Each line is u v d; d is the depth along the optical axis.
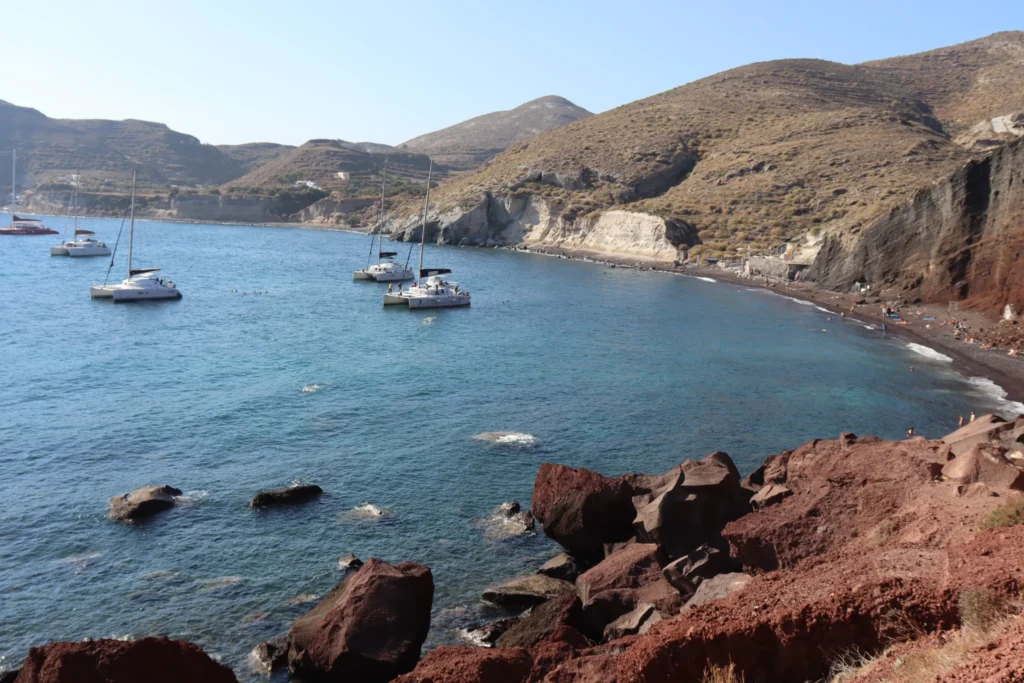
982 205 90.38
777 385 56.28
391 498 33.59
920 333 78.25
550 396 51.72
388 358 63.72
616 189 199.12
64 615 23.97
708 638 11.48
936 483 17.84
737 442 42.56
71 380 53.09
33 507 31.62
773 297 109.38
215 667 17.08
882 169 167.88
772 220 158.50
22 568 26.73
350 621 20.44
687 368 61.78
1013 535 11.34
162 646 16.48
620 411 48.22
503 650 16.33
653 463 38.91
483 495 34.19
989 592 9.59
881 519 16.95
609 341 73.62
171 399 48.75
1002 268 80.44
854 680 9.44
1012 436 25.16
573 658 15.63
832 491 18.66
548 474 30.27
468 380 56.00
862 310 93.00
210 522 30.66
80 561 27.31
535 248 187.75
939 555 11.78
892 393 54.53
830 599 10.96
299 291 108.00
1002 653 7.96
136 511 30.67
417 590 21.28
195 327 76.56
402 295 94.75
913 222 99.38
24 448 38.81
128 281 95.50
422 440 41.59
